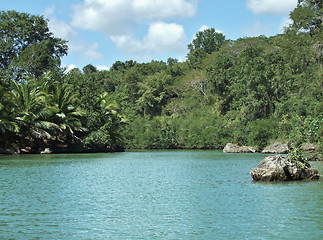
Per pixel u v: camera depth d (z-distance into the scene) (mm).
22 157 43719
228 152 60562
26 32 69000
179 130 82000
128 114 94562
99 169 29062
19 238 10445
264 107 70500
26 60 62938
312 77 66438
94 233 10945
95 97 65438
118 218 12633
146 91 104188
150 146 83812
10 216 12820
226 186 19531
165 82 107125
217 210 13742
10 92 51281
